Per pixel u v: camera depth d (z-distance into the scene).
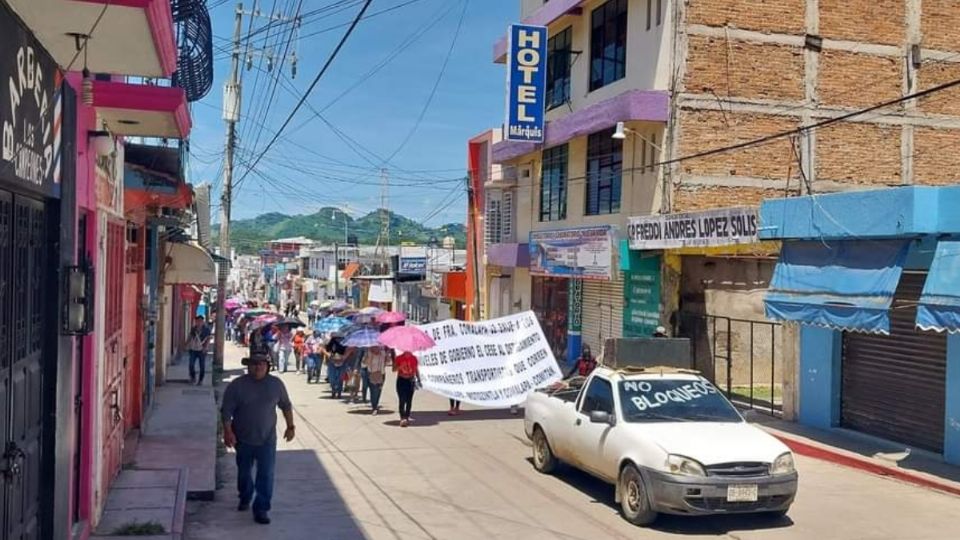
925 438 12.69
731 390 19.41
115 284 10.10
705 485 8.59
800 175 20.77
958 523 9.23
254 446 9.18
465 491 10.79
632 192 21.38
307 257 83.88
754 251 18.12
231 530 8.83
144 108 7.66
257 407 9.16
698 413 10.01
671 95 20.03
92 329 6.85
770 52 20.67
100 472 8.55
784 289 13.98
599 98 23.28
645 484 8.93
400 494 10.60
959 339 11.72
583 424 10.60
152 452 12.52
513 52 24.61
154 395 19.05
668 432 9.31
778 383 20.05
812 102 20.91
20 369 5.32
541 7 26.52
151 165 12.73
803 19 20.89
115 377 10.29
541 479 11.54
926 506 10.02
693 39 20.22
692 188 20.11
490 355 17.38
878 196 12.01
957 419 11.72
